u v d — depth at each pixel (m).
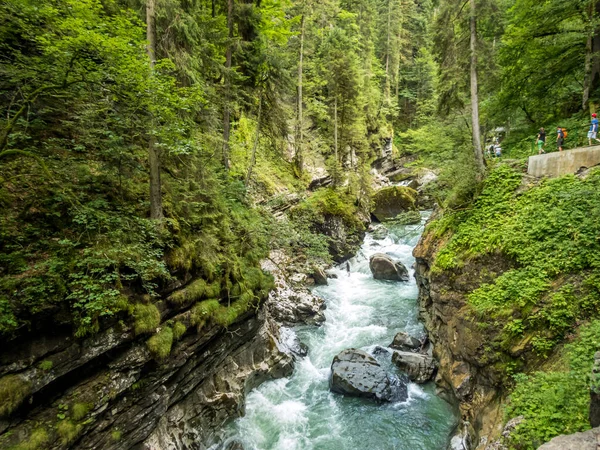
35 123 6.43
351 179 27.44
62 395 5.26
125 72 5.93
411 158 41.50
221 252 10.01
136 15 8.28
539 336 7.38
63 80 5.77
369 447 8.66
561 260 8.02
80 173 6.68
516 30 14.77
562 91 16.52
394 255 22.80
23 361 4.72
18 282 4.78
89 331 5.45
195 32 10.78
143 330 6.32
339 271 21.17
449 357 10.43
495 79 13.56
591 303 7.07
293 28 25.86
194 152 8.98
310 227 21.47
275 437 9.02
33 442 4.63
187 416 7.96
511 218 10.16
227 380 9.47
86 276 5.49
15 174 5.83
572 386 5.86
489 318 8.54
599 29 12.84
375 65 42.09
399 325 14.66
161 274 7.02
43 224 5.71
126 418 6.20
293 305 15.34
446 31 13.81
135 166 8.15
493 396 8.04
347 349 12.14
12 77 5.75
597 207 8.17
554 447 3.55
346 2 39.38
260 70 15.72
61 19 5.67
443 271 11.22
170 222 7.88
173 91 7.65
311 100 29.53
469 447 7.80
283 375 11.52
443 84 14.46
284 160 24.73
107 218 6.37
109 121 7.05
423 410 9.80
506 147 19.20
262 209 16.44
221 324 8.80
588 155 9.81
